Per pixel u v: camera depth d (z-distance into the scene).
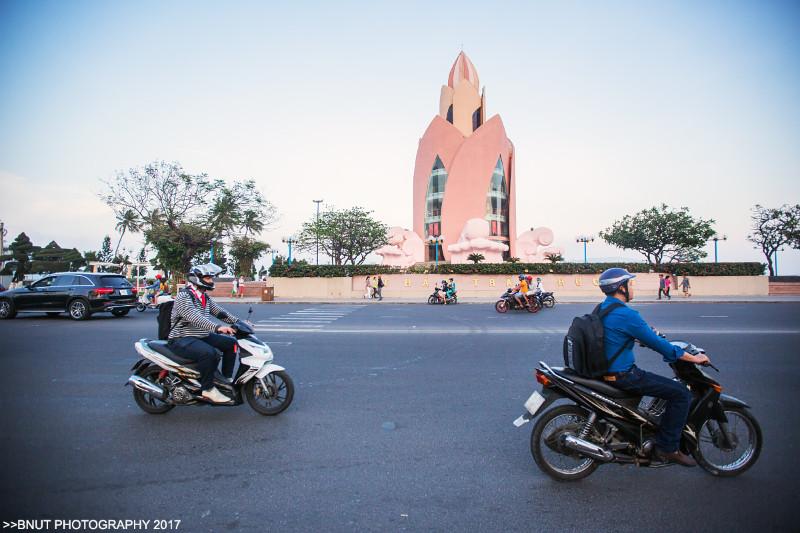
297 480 3.63
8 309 16.16
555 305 23.89
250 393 5.34
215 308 5.49
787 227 38.12
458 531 2.91
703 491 3.47
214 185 32.34
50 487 3.49
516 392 6.34
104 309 16.00
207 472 3.78
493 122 51.59
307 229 40.94
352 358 8.77
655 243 44.25
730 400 3.79
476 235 44.09
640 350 9.73
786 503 3.28
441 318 16.95
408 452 4.23
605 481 3.65
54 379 7.01
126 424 4.99
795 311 19.44
